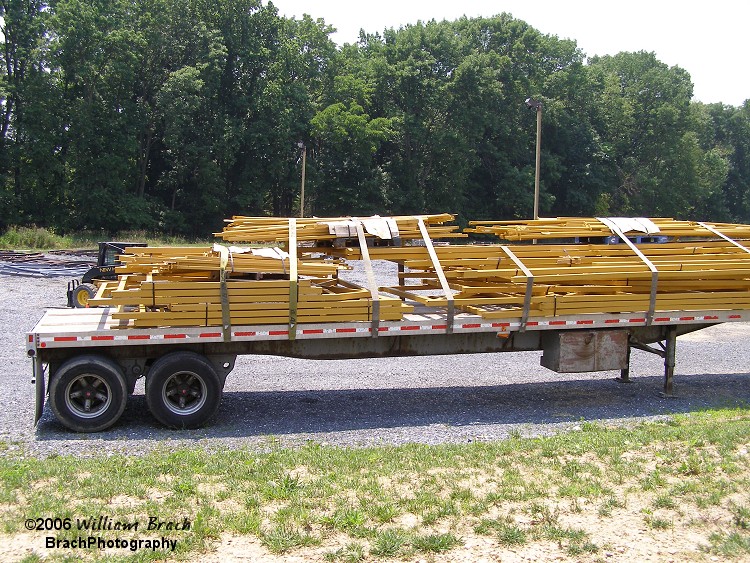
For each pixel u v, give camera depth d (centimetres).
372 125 5459
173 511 541
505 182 6050
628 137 7144
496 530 508
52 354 824
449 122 5956
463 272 941
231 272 848
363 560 465
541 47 6719
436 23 6278
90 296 1669
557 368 958
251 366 1182
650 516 535
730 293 1013
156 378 819
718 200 8088
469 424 865
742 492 582
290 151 5556
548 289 962
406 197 5766
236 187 5472
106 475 630
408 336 934
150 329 816
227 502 566
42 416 871
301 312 852
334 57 5931
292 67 5594
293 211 5953
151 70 5200
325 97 5881
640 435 763
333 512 542
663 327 1033
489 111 6088
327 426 852
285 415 899
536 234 1056
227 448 748
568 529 509
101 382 818
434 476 631
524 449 720
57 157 4762
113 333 808
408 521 528
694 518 531
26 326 1481
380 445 764
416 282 2184
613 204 7281
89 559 460
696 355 1345
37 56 4591
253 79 5494
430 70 5772
